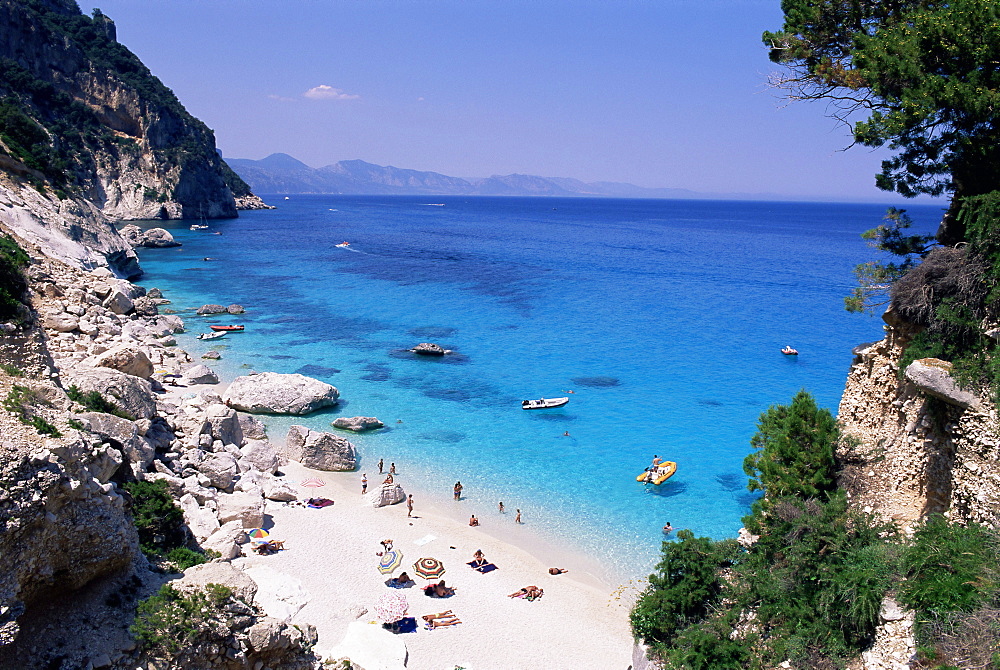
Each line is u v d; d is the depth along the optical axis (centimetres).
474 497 4078
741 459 4672
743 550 2447
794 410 2427
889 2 2547
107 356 4409
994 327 1927
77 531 1767
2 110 10481
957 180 2361
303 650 2112
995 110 2041
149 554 2239
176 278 11300
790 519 2184
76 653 1677
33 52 19512
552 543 3606
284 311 8950
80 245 8500
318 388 5356
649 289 11144
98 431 2566
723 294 10769
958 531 1789
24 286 3030
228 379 5919
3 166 8775
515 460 4597
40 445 1720
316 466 4322
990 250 1975
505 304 9738
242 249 15812
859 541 2002
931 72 2239
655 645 2206
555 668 2650
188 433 3903
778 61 2764
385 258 14775
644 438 5009
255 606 2048
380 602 2772
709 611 2220
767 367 6794
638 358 7056
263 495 3816
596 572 3359
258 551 3216
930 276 2114
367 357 6894
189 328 7788
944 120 2214
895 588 1797
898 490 2172
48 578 1692
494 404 5638
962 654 1515
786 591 2080
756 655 1972
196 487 3381
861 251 17988
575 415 5434
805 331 8306
